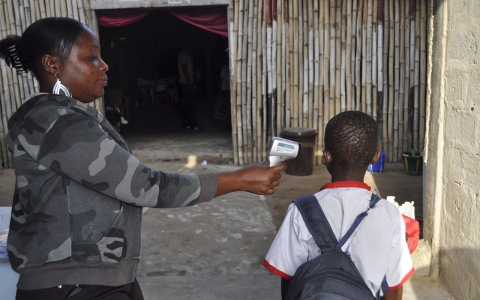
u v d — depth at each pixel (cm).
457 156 301
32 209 138
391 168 700
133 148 793
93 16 680
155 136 920
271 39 684
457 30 296
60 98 140
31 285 138
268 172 154
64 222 137
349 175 159
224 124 1060
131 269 148
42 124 135
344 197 155
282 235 161
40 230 137
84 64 146
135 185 134
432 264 335
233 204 537
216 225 475
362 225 150
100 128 138
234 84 699
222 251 414
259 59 691
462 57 291
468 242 288
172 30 1405
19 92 698
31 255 137
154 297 320
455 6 298
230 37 683
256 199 555
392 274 152
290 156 157
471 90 281
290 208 162
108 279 140
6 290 195
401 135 713
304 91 700
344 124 157
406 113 706
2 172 701
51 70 144
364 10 677
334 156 160
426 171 343
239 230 462
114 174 132
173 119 1162
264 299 317
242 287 333
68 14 675
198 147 796
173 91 1341
